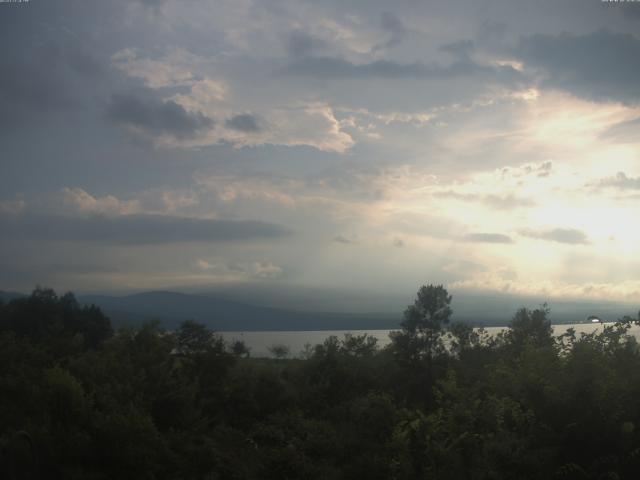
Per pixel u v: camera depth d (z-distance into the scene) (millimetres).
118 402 24156
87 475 19625
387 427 23516
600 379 15117
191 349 31859
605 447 14336
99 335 41906
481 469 15109
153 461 21359
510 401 16031
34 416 21109
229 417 28672
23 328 38688
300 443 23453
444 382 19172
